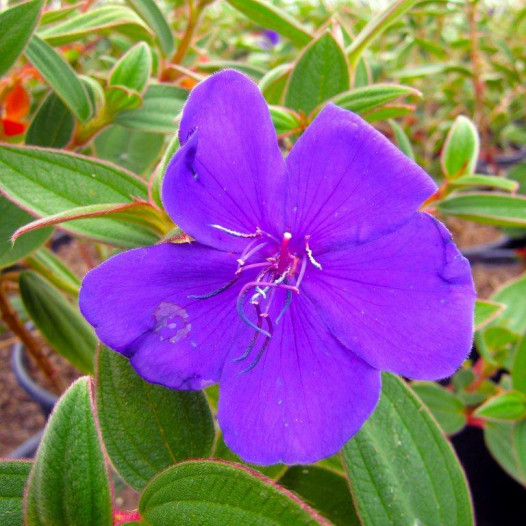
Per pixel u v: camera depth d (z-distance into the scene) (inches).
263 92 8.9
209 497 4.9
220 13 25.1
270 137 5.2
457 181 9.1
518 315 12.9
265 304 5.6
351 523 7.1
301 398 5.2
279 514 4.7
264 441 5.1
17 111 9.5
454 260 4.9
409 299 5.1
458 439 13.4
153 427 6.0
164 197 4.7
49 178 6.3
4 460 5.4
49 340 10.4
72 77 7.9
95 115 8.4
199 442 6.1
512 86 20.3
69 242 22.1
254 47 19.7
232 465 4.9
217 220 5.3
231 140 5.1
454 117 22.0
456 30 25.5
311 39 10.0
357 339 5.2
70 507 4.6
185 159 4.7
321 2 23.0
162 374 5.2
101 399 5.9
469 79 20.7
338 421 5.1
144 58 8.1
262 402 5.2
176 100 8.6
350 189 5.2
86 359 10.5
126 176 6.5
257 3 9.5
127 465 6.0
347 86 8.4
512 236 19.5
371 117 8.4
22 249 7.7
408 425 6.4
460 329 4.9
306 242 5.5
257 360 5.3
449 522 6.1
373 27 8.8
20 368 14.6
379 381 5.2
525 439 9.2
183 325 5.2
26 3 6.9
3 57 7.0
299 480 7.4
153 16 10.1
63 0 12.4
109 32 10.6
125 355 5.1
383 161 5.0
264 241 5.6
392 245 5.1
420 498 6.1
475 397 11.6
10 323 11.7
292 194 5.4
